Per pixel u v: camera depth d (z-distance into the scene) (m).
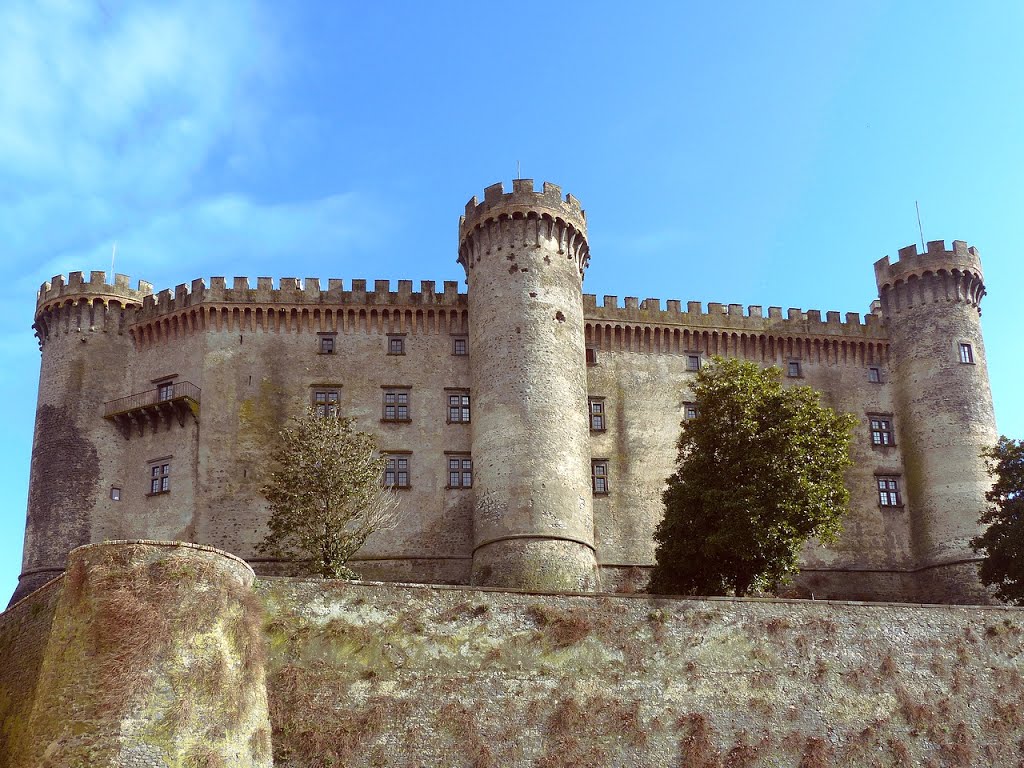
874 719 41.22
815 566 61.25
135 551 32.75
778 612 42.69
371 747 36.22
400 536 57.97
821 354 66.50
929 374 64.38
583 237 61.06
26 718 32.81
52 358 62.47
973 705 42.28
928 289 65.94
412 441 60.00
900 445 64.94
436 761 36.59
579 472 55.47
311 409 59.94
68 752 29.44
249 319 61.72
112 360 62.56
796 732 40.31
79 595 32.00
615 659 40.28
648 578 58.78
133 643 31.11
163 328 62.34
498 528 53.53
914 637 43.28
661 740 39.06
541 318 57.41
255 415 59.78
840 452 49.53
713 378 51.56
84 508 59.06
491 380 56.62
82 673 30.62
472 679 38.59
